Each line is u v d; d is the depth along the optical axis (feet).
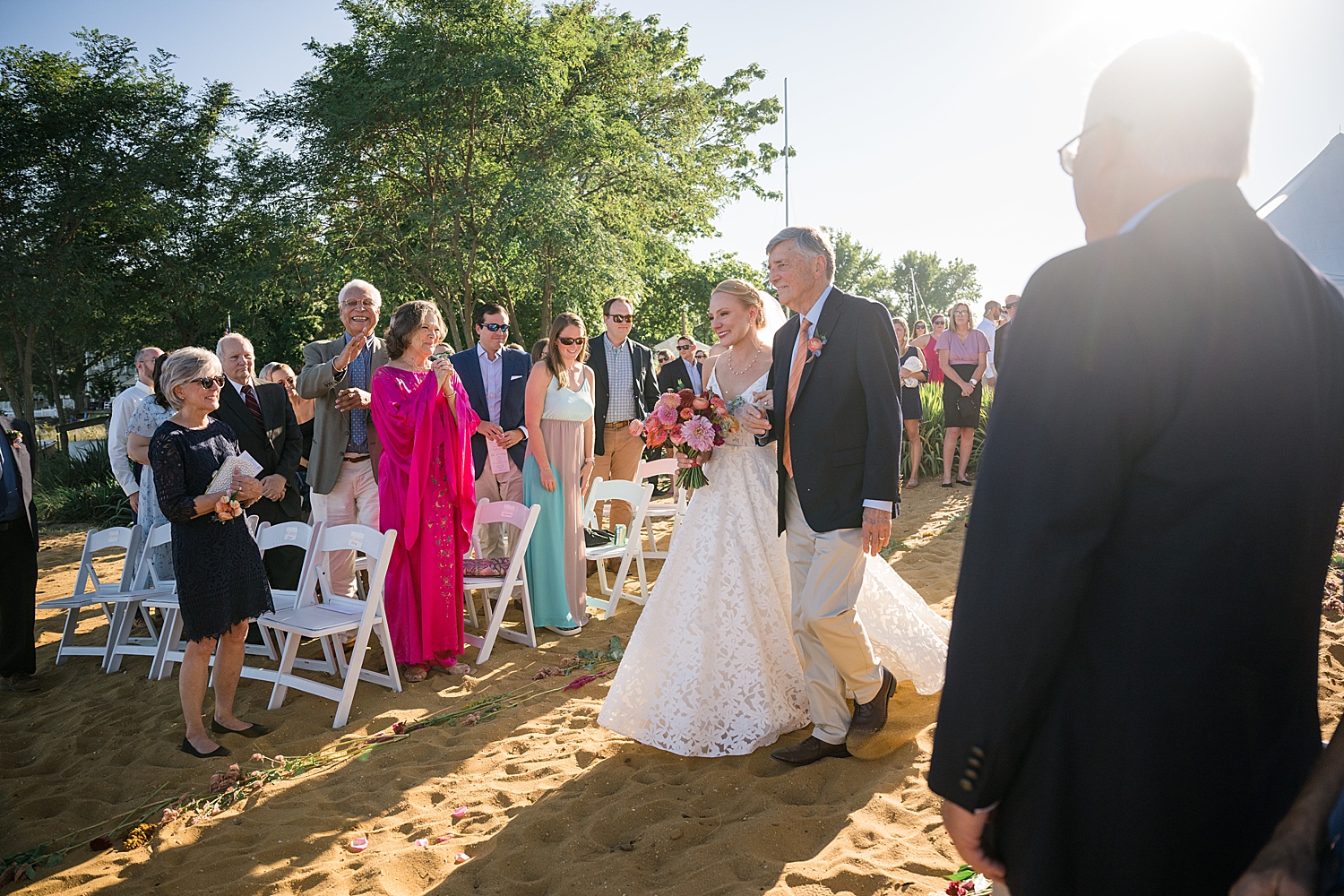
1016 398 3.85
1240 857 3.72
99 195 75.25
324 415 18.04
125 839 10.82
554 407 18.07
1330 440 3.74
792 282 11.06
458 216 70.74
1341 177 39.32
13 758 13.89
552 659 16.88
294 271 75.46
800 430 11.06
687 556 12.11
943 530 24.97
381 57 74.43
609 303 24.85
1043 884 3.96
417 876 9.48
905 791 10.32
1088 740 3.85
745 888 8.59
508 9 75.66
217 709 13.96
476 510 17.35
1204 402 3.58
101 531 18.83
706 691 11.81
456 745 12.98
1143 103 3.98
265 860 10.07
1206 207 3.80
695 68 88.84
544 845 9.98
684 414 11.66
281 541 16.24
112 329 89.56
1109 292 3.70
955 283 300.40
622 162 78.95
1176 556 3.64
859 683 11.39
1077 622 3.89
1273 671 3.73
